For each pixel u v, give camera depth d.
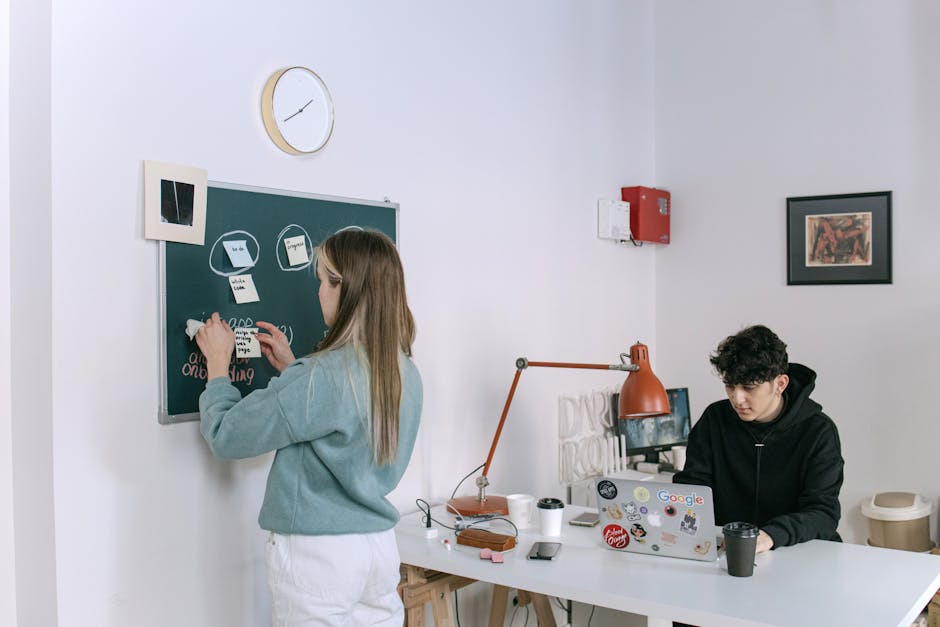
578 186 3.66
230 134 2.23
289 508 1.90
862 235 3.68
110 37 1.95
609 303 3.88
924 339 3.54
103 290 1.95
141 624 2.02
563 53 3.57
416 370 2.06
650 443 3.79
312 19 2.45
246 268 2.26
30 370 1.90
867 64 3.68
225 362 2.09
